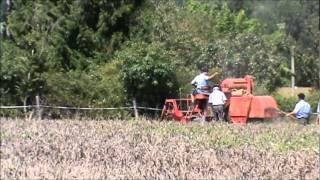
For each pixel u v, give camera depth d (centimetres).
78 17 6262
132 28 6319
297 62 9725
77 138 3212
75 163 2369
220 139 3159
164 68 5547
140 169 2195
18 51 5800
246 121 4519
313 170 2131
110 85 5691
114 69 5806
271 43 8000
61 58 6191
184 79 5775
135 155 2533
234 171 2136
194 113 4797
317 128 3566
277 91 7119
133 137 3250
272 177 2031
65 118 5194
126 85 5647
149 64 5509
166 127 3903
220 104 4575
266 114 4453
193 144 2931
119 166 2281
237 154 2556
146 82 5547
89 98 5666
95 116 5491
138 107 5569
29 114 5316
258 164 2281
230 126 3978
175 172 2128
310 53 9975
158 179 2042
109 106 5625
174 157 2448
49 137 3281
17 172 2195
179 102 5141
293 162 2314
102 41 6284
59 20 6284
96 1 6244
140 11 6388
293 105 6169
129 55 5603
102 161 2405
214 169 2188
